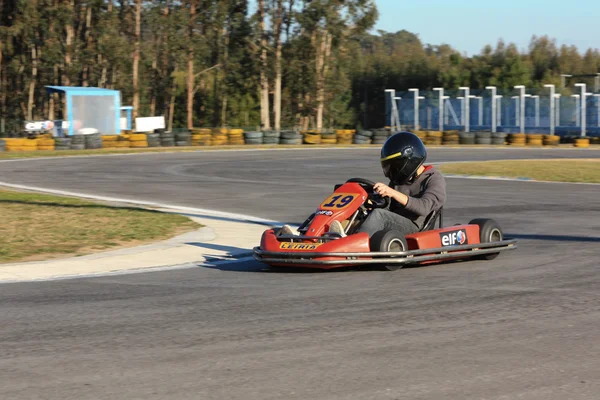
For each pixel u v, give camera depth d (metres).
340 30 87.75
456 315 7.86
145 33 101.06
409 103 81.00
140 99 99.81
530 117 74.19
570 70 121.12
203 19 87.38
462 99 77.25
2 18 83.81
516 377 5.80
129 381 5.72
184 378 5.79
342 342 6.81
